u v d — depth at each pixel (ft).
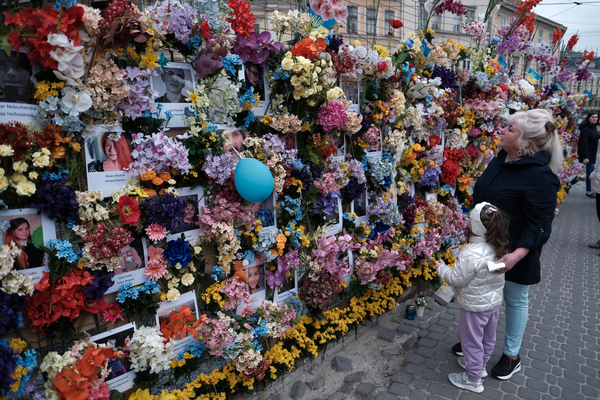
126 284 6.70
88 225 6.02
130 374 6.94
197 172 7.55
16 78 5.35
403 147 12.28
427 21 13.60
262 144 8.38
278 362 9.13
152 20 6.64
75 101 5.67
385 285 12.14
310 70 8.52
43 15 4.97
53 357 5.85
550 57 22.82
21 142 5.24
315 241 9.98
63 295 5.76
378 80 11.53
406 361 10.56
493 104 15.88
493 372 9.83
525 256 9.20
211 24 7.40
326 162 10.11
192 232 7.68
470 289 8.90
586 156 30.89
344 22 9.97
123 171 6.57
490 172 9.92
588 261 18.52
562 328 12.23
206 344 7.70
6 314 5.26
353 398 9.14
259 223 8.59
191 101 7.41
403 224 13.05
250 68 8.46
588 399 9.00
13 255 5.23
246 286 8.64
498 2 16.47
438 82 12.64
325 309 10.11
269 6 10.41
